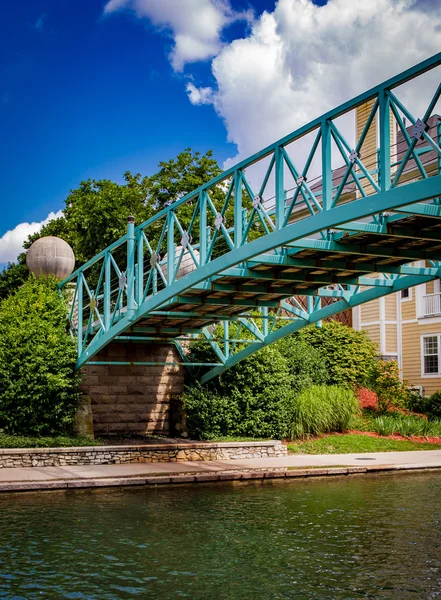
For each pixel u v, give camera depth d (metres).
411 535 9.98
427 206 9.70
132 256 15.59
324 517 11.24
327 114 10.04
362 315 30.53
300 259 12.88
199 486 14.54
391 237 11.55
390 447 21.22
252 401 20.77
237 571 8.12
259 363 21.28
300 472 16.09
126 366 20.81
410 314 29.08
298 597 7.21
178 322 18.69
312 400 21.78
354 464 17.30
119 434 20.38
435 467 17.50
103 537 9.73
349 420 22.72
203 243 13.08
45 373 17.94
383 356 29.17
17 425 18.00
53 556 8.69
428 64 8.35
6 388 18.06
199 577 7.87
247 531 10.18
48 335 18.56
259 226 28.97
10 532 9.98
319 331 26.02
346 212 9.45
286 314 27.23
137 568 8.20
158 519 10.99
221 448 18.75
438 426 23.77
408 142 8.80
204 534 9.97
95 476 14.80
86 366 20.16
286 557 8.76
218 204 28.48
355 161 9.52
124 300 24.38
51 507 11.95
